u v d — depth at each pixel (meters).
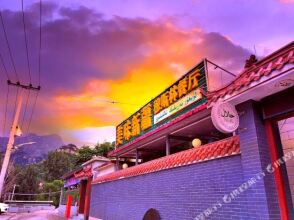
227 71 11.35
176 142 14.16
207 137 12.55
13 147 21.11
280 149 6.76
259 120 6.73
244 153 6.81
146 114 15.29
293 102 6.09
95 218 17.59
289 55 5.26
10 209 37.47
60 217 23.25
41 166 81.06
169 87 13.30
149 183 11.70
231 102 6.89
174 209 9.61
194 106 11.20
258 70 6.00
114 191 15.48
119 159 19.34
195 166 8.94
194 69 11.59
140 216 11.95
